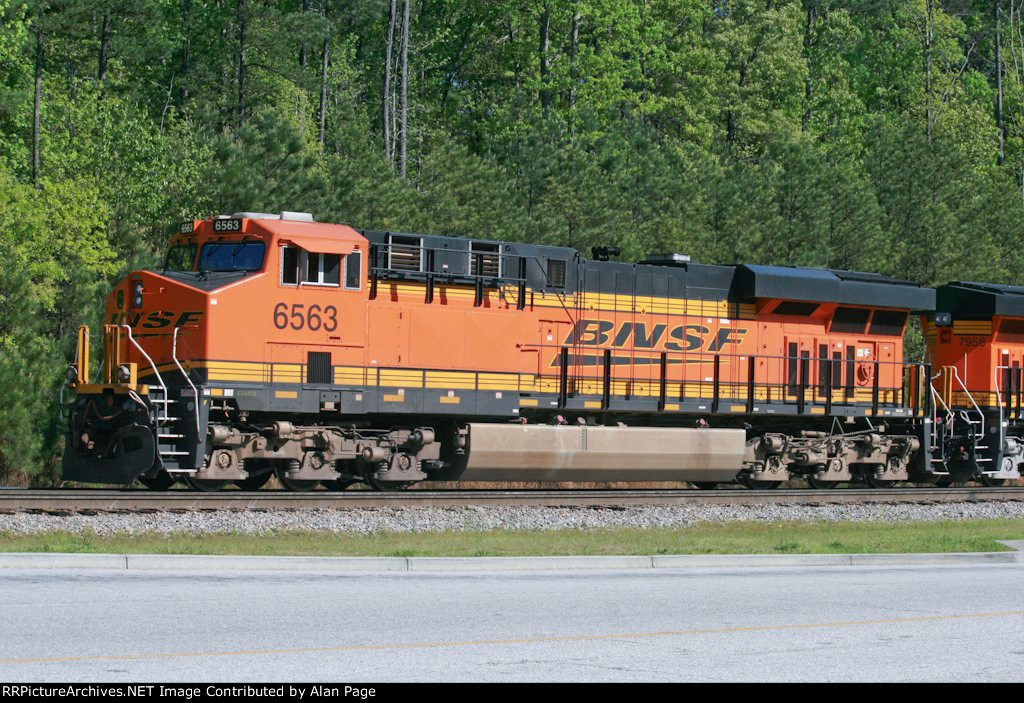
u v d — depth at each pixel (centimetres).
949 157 16550
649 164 13925
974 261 15650
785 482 9731
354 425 6962
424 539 5506
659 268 8081
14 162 11275
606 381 7769
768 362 8419
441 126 18200
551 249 7619
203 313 6297
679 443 7956
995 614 3978
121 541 4953
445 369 7081
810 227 13875
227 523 5616
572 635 3416
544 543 5466
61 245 9956
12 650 2972
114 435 6228
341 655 3059
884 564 5344
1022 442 9544
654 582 4519
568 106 17500
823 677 3005
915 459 9106
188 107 15238
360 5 18700
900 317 9056
